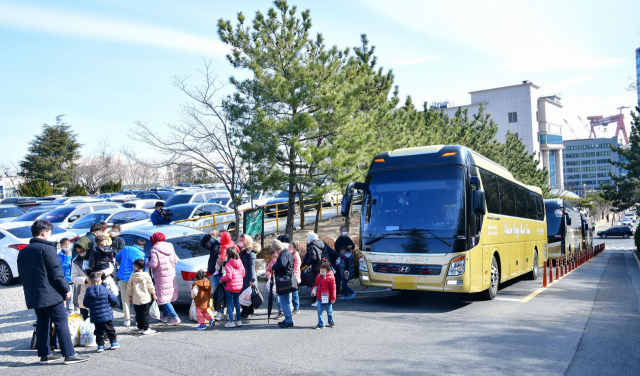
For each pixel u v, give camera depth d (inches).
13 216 879.1
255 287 357.1
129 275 341.7
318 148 595.5
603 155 6968.5
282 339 301.9
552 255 923.4
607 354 256.8
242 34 612.1
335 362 248.8
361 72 748.0
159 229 434.0
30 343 301.9
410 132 949.8
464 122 1651.1
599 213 4377.5
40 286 251.9
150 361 259.6
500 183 501.4
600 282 615.8
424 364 242.7
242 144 591.8
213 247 356.5
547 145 4069.9
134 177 2103.8
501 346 274.2
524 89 3929.6
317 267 403.2
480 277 401.4
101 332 282.5
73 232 579.5
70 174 2176.4
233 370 239.1
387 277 397.4
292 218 644.7
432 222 390.9
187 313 393.4
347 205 410.6
